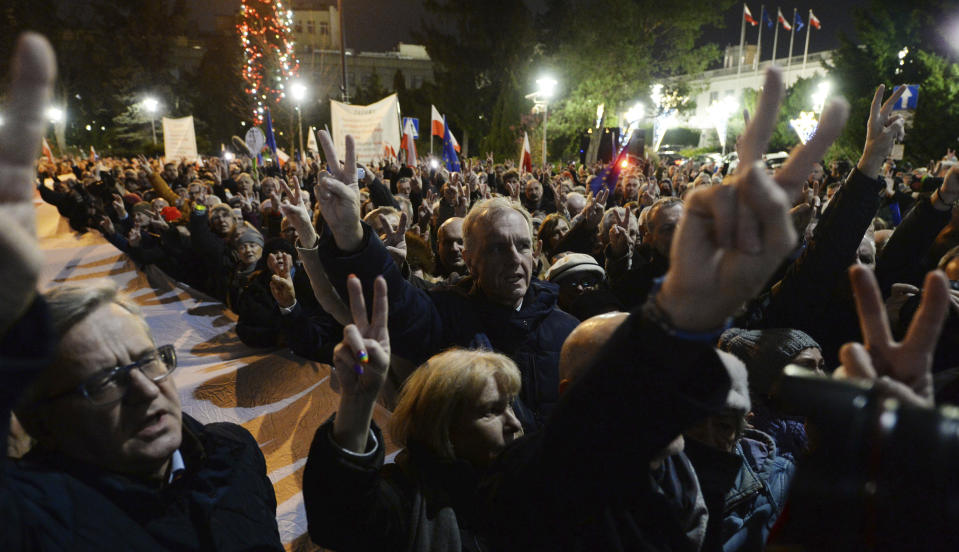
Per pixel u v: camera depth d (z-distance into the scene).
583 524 1.05
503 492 1.06
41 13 41.72
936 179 5.96
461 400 1.43
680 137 44.03
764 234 0.67
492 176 12.33
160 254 5.09
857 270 0.84
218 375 2.69
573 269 3.00
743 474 1.75
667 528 1.11
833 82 23.02
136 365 1.17
